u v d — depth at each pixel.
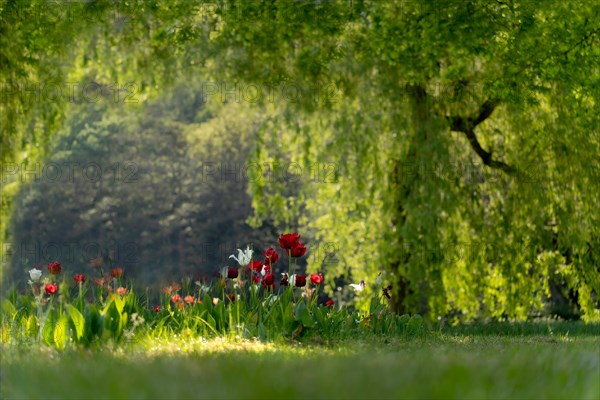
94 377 4.10
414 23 14.23
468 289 16.39
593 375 4.70
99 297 8.79
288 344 8.41
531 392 4.07
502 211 16.05
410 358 5.79
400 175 15.19
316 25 14.50
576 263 16.77
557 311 26.50
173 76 15.15
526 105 15.39
